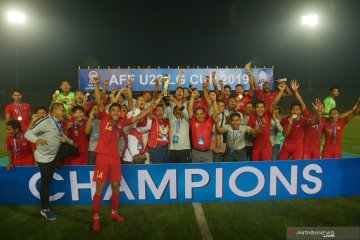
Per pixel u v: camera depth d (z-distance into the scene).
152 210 4.29
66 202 4.51
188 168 4.52
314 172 4.69
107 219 4.02
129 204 4.51
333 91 7.14
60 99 6.48
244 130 5.08
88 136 5.21
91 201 4.52
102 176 3.81
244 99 6.93
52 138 4.04
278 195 4.64
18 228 3.77
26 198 4.52
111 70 17.03
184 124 5.09
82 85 16.97
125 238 3.50
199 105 6.36
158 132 5.09
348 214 4.09
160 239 3.47
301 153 5.46
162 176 4.51
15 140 4.80
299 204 4.45
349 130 13.39
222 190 4.57
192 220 3.95
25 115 7.23
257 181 4.60
